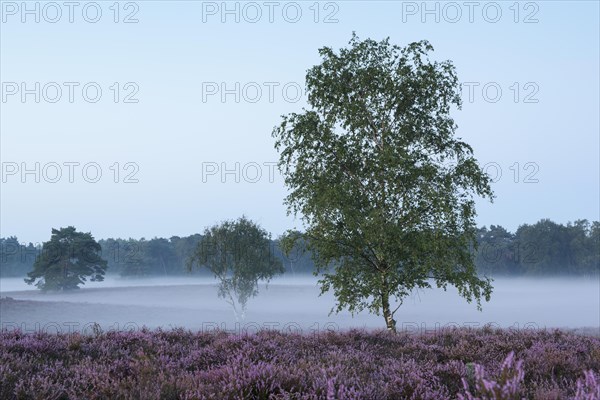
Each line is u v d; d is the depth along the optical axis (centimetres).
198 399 504
